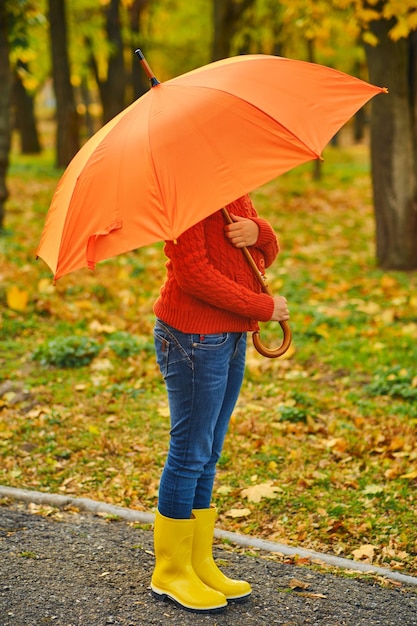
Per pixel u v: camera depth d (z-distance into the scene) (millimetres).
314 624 3258
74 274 10070
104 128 3256
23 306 8484
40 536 4043
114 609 3281
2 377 6770
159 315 3258
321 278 10680
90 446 5500
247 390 6680
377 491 4832
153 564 3779
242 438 5656
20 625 3111
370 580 3811
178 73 31375
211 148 2912
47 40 24297
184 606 3299
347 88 3176
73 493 4859
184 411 3256
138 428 5824
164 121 2998
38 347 7242
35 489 4883
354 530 4418
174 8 28094
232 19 16766
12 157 28984
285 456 5398
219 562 3869
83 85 30000
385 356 7449
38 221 14352
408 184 11250
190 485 3324
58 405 6230
